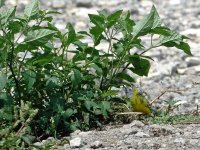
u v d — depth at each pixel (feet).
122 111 32.04
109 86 31.81
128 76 31.91
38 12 30.19
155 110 32.63
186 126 30.01
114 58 33.68
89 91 30.55
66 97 30.66
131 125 29.76
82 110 30.60
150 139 27.94
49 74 30.60
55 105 29.86
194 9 82.58
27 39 29.07
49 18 31.37
